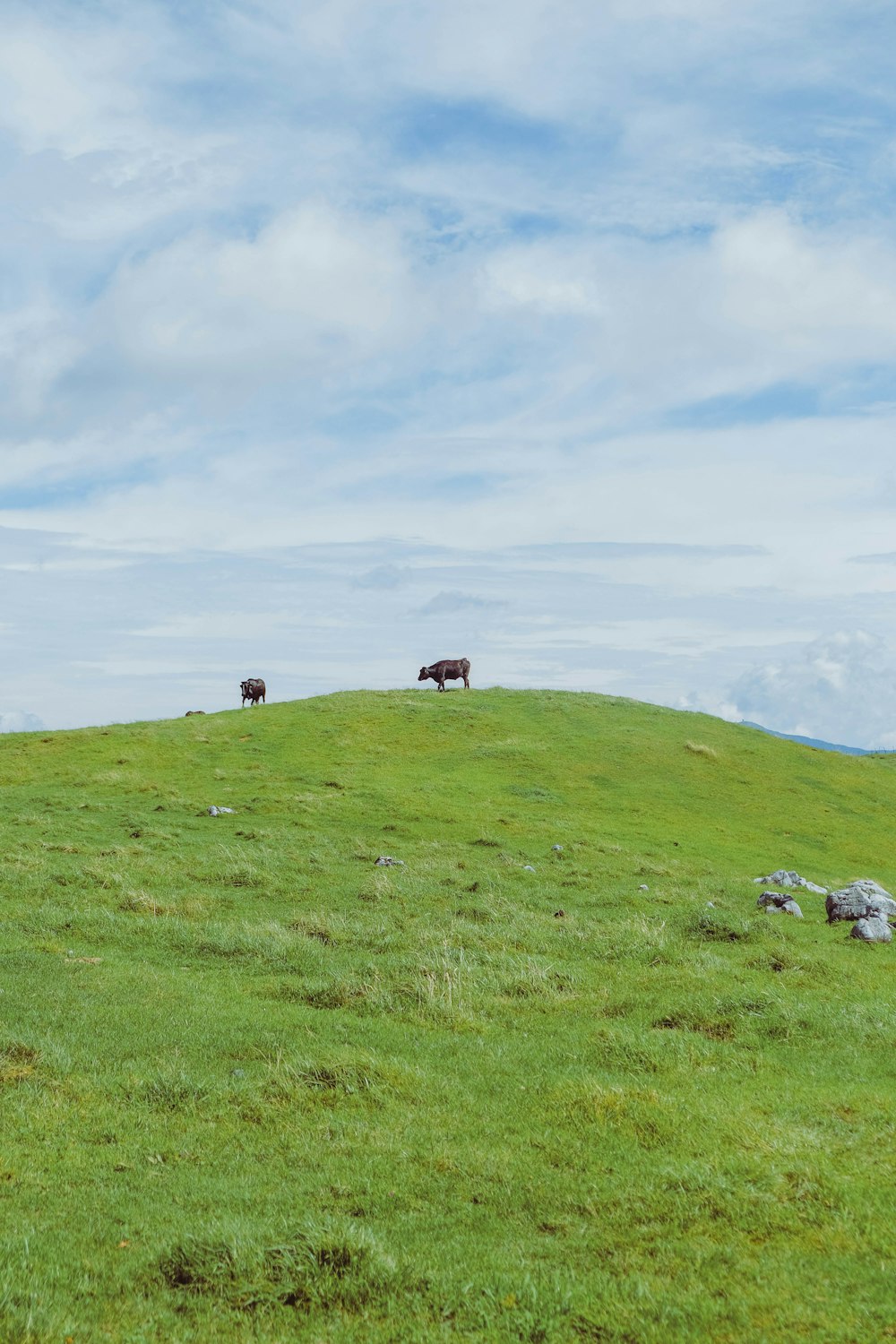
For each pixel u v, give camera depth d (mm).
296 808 42844
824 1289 7699
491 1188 9992
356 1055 13750
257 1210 9367
